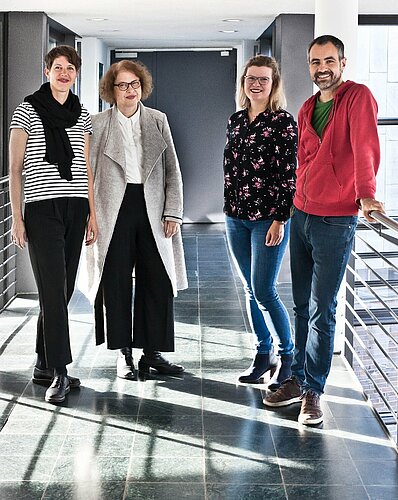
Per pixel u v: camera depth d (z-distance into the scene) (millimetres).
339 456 3580
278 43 7371
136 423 3938
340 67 3781
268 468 3457
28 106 4203
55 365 4258
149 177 4473
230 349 5207
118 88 4402
